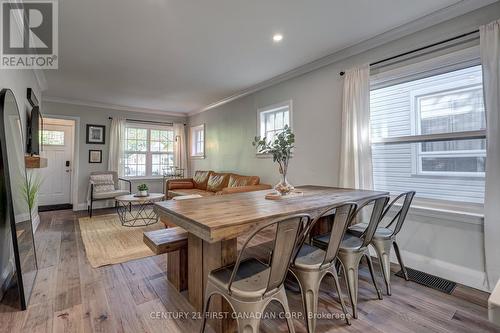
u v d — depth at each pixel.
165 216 1.72
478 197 2.20
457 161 2.31
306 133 3.57
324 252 1.70
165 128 6.57
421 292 2.02
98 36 2.67
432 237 2.34
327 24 2.48
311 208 1.72
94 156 5.57
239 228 1.35
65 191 6.04
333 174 3.21
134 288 2.07
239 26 2.51
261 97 4.39
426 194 2.50
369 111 2.77
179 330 1.57
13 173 2.03
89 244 3.13
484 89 2.00
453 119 2.32
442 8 2.22
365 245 1.79
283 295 1.34
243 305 1.23
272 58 3.26
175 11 2.24
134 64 3.42
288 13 2.30
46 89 4.43
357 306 1.83
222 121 5.48
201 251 1.72
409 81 2.60
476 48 2.10
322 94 3.35
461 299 1.91
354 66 2.97
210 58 3.25
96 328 1.58
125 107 5.96
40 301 1.87
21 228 2.05
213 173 5.41
